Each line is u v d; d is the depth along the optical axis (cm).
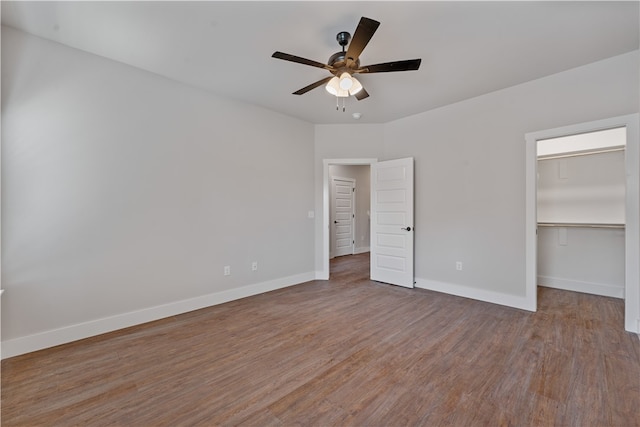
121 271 285
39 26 227
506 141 342
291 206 443
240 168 381
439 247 406
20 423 159
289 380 199
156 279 308
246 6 204
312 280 473
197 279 340
